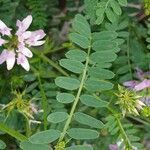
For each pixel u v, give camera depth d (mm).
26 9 302
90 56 240
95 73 238
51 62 295
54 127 250
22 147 218
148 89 270
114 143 304
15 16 299
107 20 265
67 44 302
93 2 251
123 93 258
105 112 291
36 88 296
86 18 250
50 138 222
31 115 262
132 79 298
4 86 298
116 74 298
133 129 265
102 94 272
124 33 283
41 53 296
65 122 235
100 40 242
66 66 238
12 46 259
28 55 260
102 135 314
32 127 277
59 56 319
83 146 222
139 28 318
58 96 234
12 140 300
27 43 261
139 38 315
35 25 293
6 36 268
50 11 335
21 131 281
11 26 297
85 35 242
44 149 219
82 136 226
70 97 235
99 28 267
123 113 258
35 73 296
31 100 265
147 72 302
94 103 237
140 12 318
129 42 311
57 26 344
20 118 282
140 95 268
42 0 295
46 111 267
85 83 237
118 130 264
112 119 265
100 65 239
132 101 256
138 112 269
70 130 227
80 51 240
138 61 304
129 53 306
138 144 261
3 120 262
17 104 260
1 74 302
